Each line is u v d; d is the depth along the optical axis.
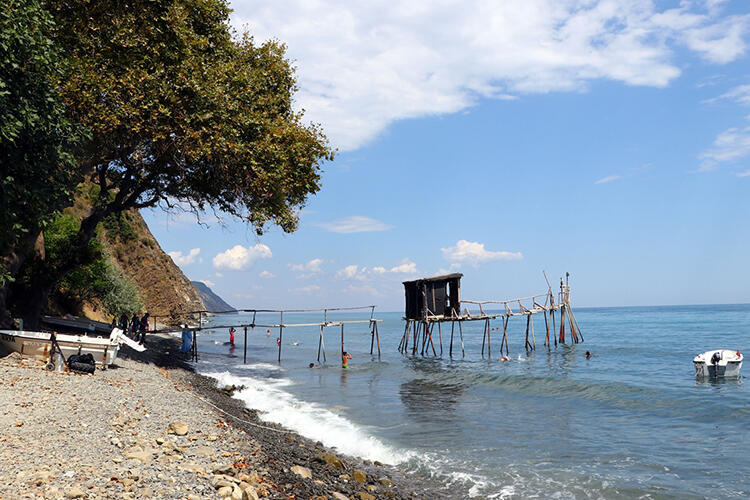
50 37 20.45
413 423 19.55
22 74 14.96
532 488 12.34
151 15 22.81
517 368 40.12
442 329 118.19
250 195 27.62
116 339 21.12
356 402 23.80
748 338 73.62
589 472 13.62
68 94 20.16
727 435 18.08
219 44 27.44
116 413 12.40
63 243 32.28
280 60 30.81
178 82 22.66
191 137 23.14
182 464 9.09
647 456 15.30
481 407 23.09
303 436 16.36
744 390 28.25
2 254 20.25
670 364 43.03
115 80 21.33
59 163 16.52
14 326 21.97
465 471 13.60
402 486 12.16
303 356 48.31
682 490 12.33
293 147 27.08
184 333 40.88
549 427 19.17
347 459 14.24
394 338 87.69
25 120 14.50
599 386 28.70
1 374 14.69
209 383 25.30
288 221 30.42
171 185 27.89
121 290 49.91
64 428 10.29
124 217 76.88
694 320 142.75
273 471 10.29
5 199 14.34
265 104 27.92
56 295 37.69
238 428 14.07
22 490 6.77
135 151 23.81
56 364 17.50
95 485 7.30
